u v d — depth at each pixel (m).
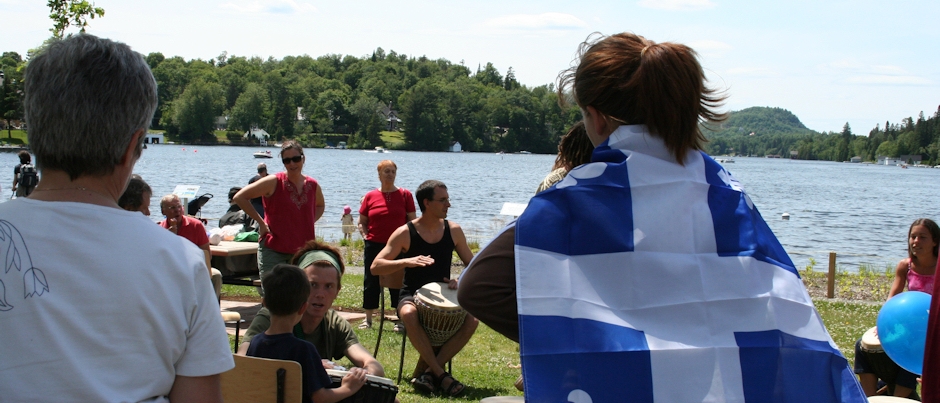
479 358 7.17
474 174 69.94
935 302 2.19
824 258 19.41
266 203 7.30
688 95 1.74
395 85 188.75
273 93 151.88
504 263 1.73
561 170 2.51
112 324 1.49
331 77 199.25
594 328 1.55
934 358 2.18
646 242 1.64
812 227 32.62
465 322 5.98
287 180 7.25
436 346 6.09
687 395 1.53
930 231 6.00
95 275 1.49
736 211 1.76
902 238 29.12
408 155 125.06
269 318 4.29
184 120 135.00
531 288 1.59
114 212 1.57
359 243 16.34
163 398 1.59
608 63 1.79
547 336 1.54
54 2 9.16
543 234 1.64
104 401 1.47
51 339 1.45
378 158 103.50
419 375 6.16
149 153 90.00
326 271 4.41
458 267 13.21
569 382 1.50
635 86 1.76
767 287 1.68
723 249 1.70
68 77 1.57
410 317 5.94
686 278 1.63
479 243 16.75
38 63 1.61
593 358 1.52
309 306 4.38
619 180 1.69
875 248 25.48
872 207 47.53
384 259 6.29
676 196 1.70
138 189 5.89
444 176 64.44
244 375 3.41
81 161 1.59
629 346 1.54
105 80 1.59
